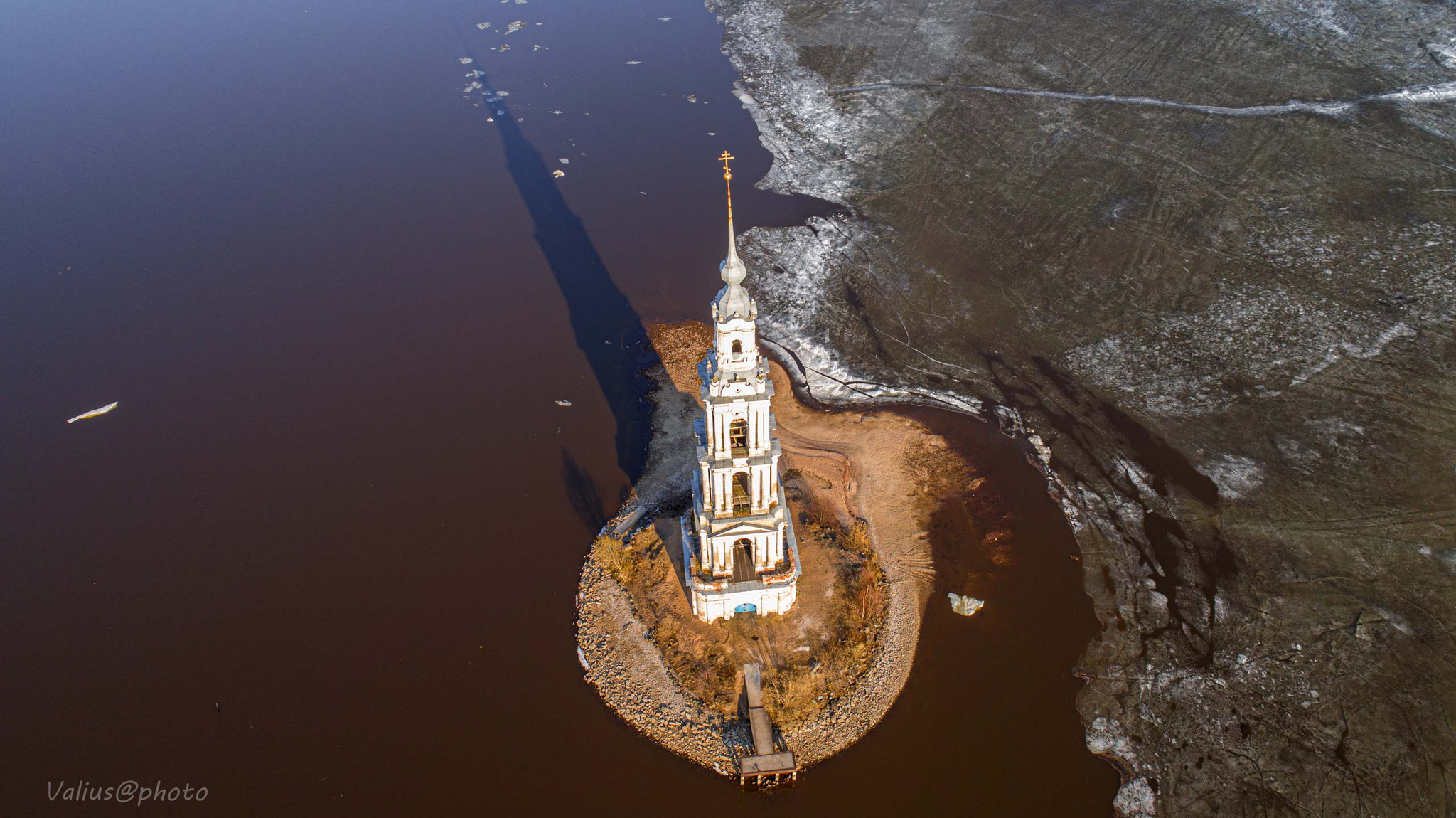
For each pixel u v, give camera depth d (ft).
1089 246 415.85
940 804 231.30
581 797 234.38
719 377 216.95
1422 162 454.40
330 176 480.64
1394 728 243.40
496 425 340.59
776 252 421.59
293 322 389.80
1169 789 233.96
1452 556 284.41
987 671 258.98
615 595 275.80
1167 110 506.89
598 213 451.12
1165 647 264.52
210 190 469.57
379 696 257.75
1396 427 327.26
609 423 339.77
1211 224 424.05
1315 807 228.84
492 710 253.44
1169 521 299.58
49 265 419.74
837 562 280.72
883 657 260.01
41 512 310.45
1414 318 369.09
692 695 250.16
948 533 294.87
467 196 465.06
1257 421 332.39
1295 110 498.69
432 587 285.84
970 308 387.55
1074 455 322.34
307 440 336.49
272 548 298.97
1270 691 253.03
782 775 234.79
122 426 342.03
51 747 247.09
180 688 260.42
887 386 352.90
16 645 271.08
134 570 292.61
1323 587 278.05
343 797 236.02
